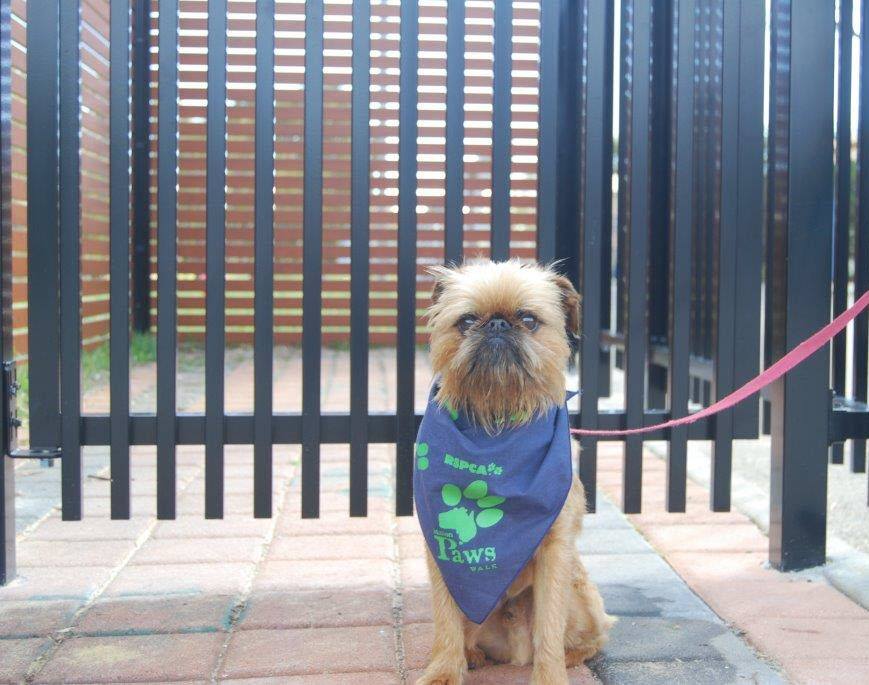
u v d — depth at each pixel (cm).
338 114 443
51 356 147
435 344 124
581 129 259
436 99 409
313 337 151
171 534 174
